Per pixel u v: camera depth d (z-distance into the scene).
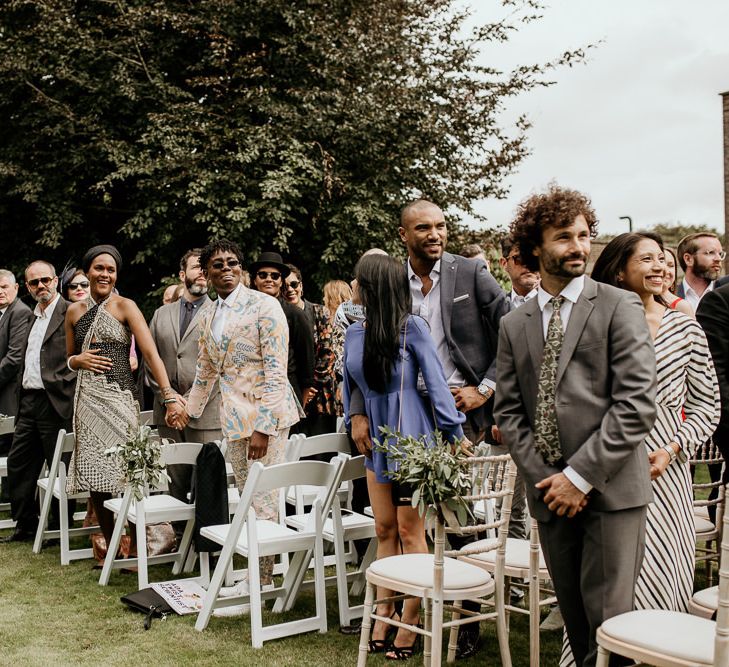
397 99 11.41
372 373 3.47
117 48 11.73
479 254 6.39
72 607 4.21
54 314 5.70
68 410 5.61
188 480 5.32
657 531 2.88
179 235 11.68
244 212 10.60
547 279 2.58
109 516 5.02
